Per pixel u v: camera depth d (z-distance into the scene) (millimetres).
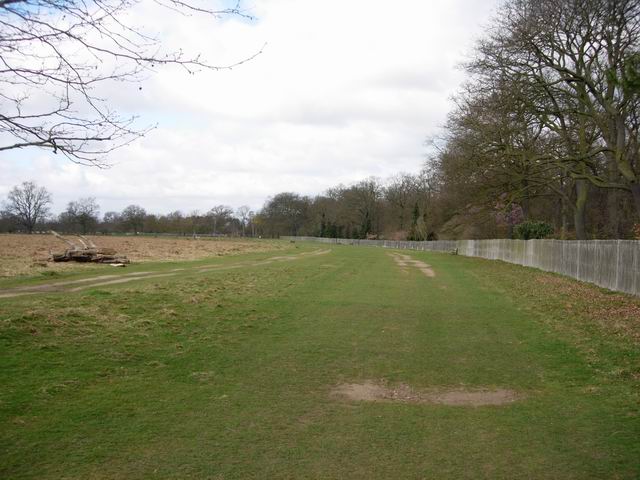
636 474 4699
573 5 25078
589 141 29891
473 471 4754
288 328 11625
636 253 16547
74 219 119250
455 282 23141
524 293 18797
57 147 5527
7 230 107438
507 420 6180
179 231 133750
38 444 5109
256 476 4582
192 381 7512
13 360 7664
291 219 145375
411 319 13164
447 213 66688
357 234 118375
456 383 7793
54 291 15508
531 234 41344
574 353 9578
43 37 5234
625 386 7484
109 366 7910
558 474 4703
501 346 10250
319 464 4855
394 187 114812
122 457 4895
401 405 6746
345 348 9914
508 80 25719
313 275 23938
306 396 7027
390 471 4734
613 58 24453
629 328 11352
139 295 14016
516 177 29469
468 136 31094
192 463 4812
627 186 25109
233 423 5895
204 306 13430
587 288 19328
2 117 5262
